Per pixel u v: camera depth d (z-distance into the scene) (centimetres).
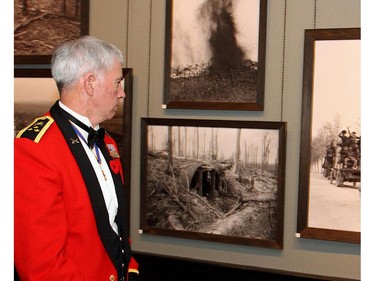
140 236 340
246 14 303
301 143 294
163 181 326
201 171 317
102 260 180
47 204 159
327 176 290
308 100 291
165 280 333
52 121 178
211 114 317
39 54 350
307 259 300
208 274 321
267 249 308
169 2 319
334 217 290
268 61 303
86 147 186
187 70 318
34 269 156
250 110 304
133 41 335
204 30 313
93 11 344
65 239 163
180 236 323
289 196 302
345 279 291
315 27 292
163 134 325
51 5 347
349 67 284
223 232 313
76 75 179
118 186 199
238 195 309
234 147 308
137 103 335
